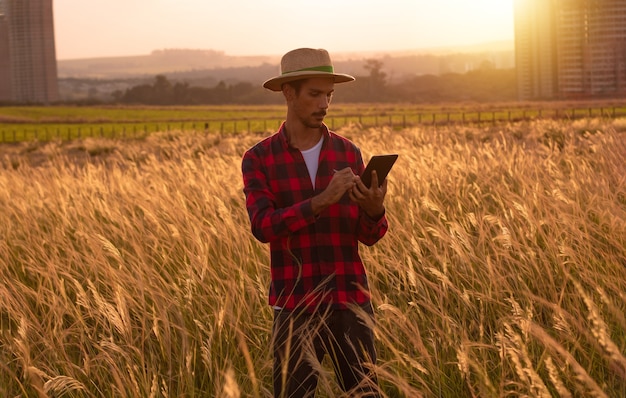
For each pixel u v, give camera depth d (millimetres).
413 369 3523
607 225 5281
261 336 4145
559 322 3301
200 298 4309
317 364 2781
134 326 4051
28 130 69250
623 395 3121
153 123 83500
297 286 3041
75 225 6926
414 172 7371
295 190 3061
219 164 9273
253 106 167000
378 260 4988
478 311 4145
